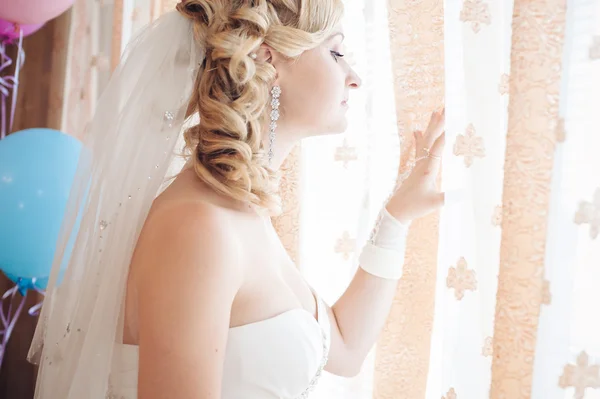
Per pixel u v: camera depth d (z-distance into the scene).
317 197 1.81
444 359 1.40
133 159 1.19
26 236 2.03
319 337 1.19
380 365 1.61
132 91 1.23
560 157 1.33
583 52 1.32
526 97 1.35
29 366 2.62
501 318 1.36
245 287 1.11
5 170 2.05
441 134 1.42
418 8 1.58
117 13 2.25
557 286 1.32
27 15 2.18
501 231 1.38
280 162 1.29
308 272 1.79
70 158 2.11
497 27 1.43
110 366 1.10
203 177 1.11
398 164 1.71
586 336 1.29
